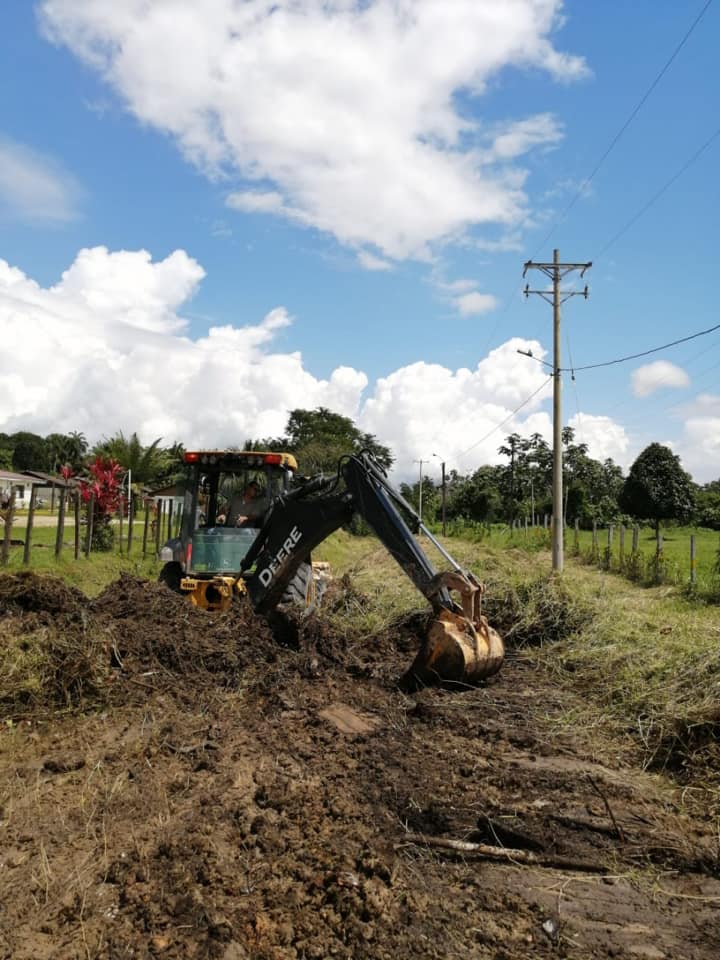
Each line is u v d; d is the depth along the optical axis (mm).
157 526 20188
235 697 6582
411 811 4391
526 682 7715
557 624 9203
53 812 4211
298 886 3502
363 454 7684
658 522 41000
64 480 19203
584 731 6172
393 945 3127
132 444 35719
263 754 5297
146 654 6992
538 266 23328
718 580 15219
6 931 3121
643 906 3541
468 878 3725
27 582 7066
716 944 3244
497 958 3096
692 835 4312
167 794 4512
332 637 8656
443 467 48594
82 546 18031
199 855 3719
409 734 5898
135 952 3006
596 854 3998
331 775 4922
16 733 5504
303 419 71438
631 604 10383
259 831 3998
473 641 7039
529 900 3551
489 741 5859
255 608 8320
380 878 3613
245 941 3100
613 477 63250
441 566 12789
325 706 6547
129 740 5453
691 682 6523
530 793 4793
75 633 6527
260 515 9656
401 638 9508
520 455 58438
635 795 4820
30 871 3570
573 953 3143
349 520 7832
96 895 3385
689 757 5430
